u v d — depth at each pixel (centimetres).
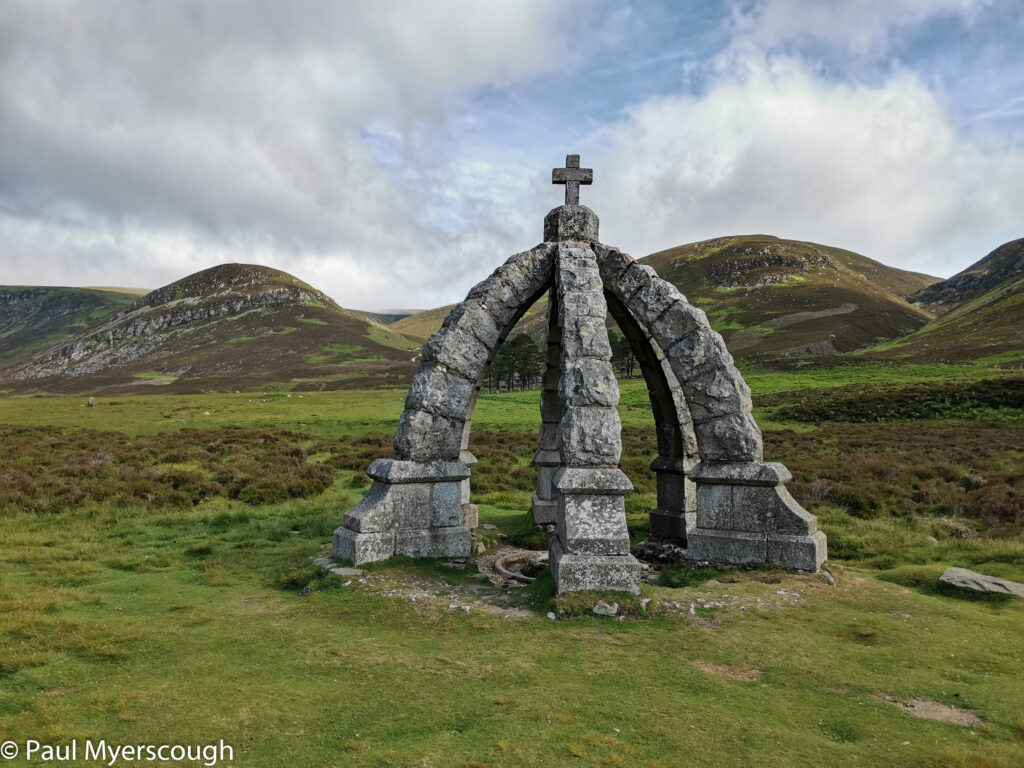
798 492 1900
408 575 1055
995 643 779
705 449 1162
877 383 6172
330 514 1631
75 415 4512
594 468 962
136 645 739
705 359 1158
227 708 577
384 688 628
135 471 2069
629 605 869
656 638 785
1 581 988
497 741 521
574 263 1135
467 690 624
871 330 13625
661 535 1374
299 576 1041
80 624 793
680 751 512
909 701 618
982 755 507
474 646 754
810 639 782
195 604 920
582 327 1033
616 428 978
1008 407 4109
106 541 1330
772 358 9912
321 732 537
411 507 1158
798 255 19950
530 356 9344
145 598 948
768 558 1091
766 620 847
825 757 509
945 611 894
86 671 658
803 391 6050
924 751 520
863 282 19025
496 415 4934
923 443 3075
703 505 1161
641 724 557
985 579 1011
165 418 4412
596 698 607
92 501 1681
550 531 1491
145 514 1614
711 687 640
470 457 1440
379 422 4234
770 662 711
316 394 7338
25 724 539
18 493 1670
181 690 616
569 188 1267
